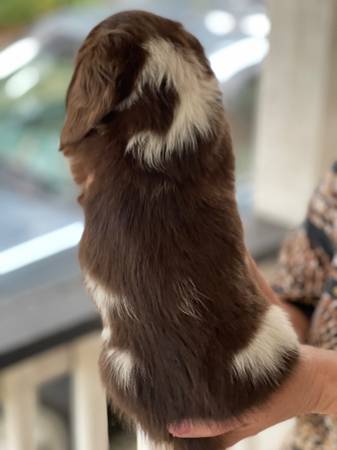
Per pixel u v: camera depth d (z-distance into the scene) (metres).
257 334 0.79
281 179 1.56
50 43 1.47
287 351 0.81
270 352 0.80
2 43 1.48
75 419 1.38
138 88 0.75
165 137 0.75
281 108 1.52
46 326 1.22
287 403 0.81
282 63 1.49
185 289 0.76
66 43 1.45
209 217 0.76
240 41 1.58
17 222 1.44
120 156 0.76
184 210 0.76
